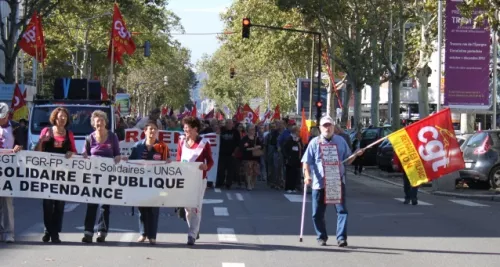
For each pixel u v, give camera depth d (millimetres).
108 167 10859
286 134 20750
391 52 34969
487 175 21125
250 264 9555
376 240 11844
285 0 35719
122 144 18359
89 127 20344
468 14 20047
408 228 13320
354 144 30078
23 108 27250
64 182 10844
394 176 28359
